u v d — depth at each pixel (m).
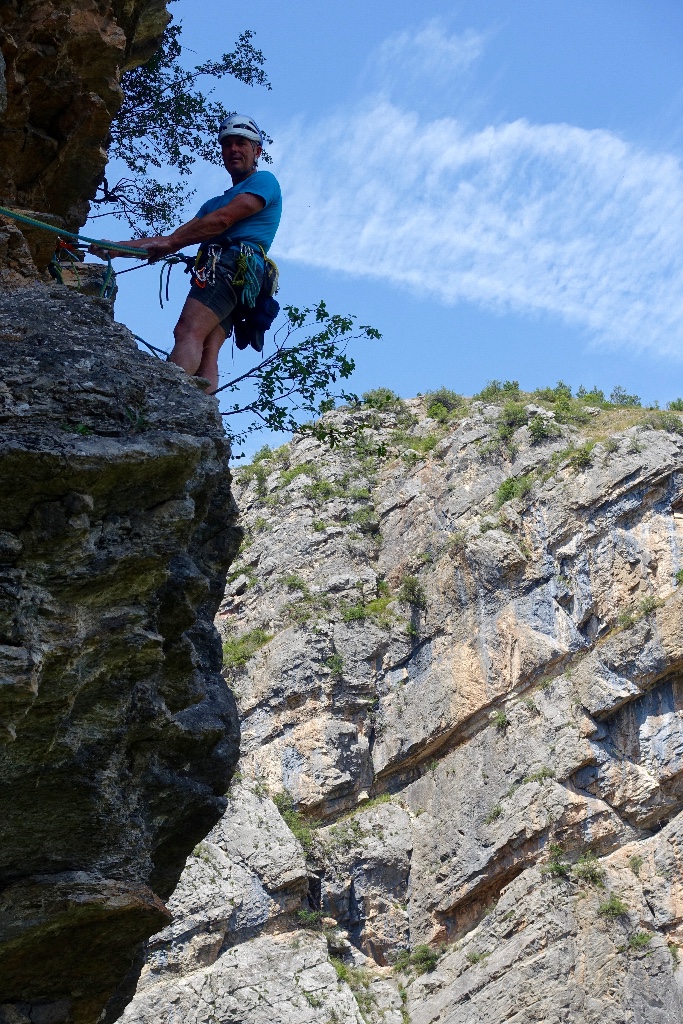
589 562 71.12
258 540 88.56
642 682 65.50
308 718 73.81
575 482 74.25
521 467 78.81
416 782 71.25
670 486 72.19
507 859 64.25
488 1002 59.25
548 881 61.91
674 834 61.41
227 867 66.19
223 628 84.88
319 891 67.00
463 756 69.31
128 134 15.62
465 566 74.75
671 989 56.81
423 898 66.06
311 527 86.19
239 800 69.88
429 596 76.62
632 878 60.97
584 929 59.34
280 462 95.62
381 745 72.75
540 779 64.50
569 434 79.88
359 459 91.38
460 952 62.91
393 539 83.62
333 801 71.12
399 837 68.38
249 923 64.44
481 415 85.38
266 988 61.53
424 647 74.88
